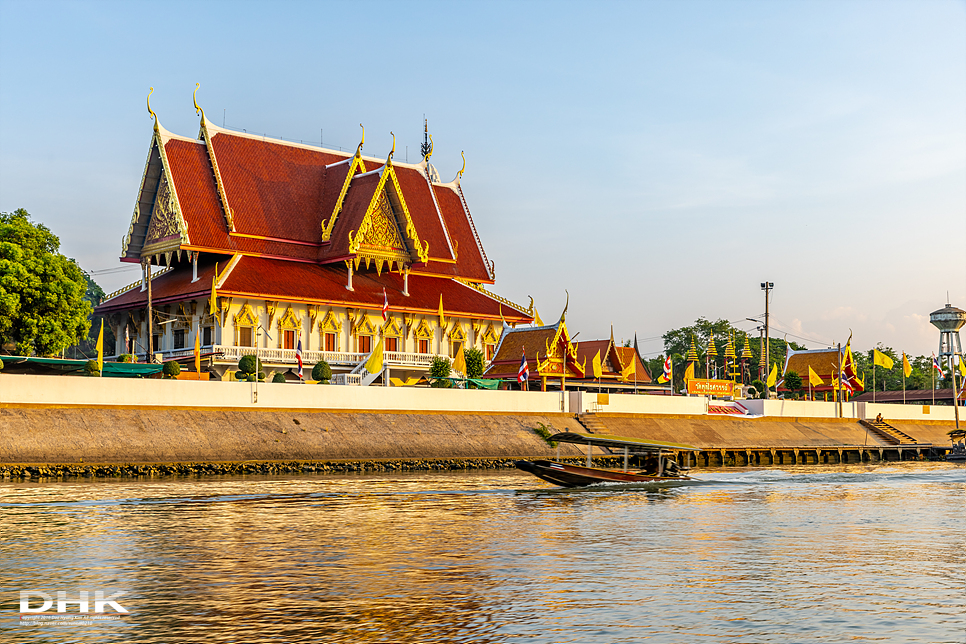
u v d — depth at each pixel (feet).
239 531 116.78
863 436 345.72
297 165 338.13
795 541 116.06
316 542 109.91
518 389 324.80
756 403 334.65
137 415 202.80
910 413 379.96
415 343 325.62
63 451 184.34
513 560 100.68
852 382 438.81
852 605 81.46
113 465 183.52
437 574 92.63
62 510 133.08
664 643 70.13
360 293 314.76
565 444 260.83
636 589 86.84
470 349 320.50
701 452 271.28
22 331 253.85
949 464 287.89
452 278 351.67
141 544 107.04
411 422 242.58
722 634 72.33
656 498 163.43
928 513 145.59
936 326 520.01
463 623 74.43
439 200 371.35
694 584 89.35
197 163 314.96
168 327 306.55
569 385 330.34
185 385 212.23
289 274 307.99
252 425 215.31
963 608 80.69
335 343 307.99
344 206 327.88
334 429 225.97
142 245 318.65
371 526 122.83
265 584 87.35
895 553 107.76
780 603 81.92
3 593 83.51
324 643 69.00
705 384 331.77
